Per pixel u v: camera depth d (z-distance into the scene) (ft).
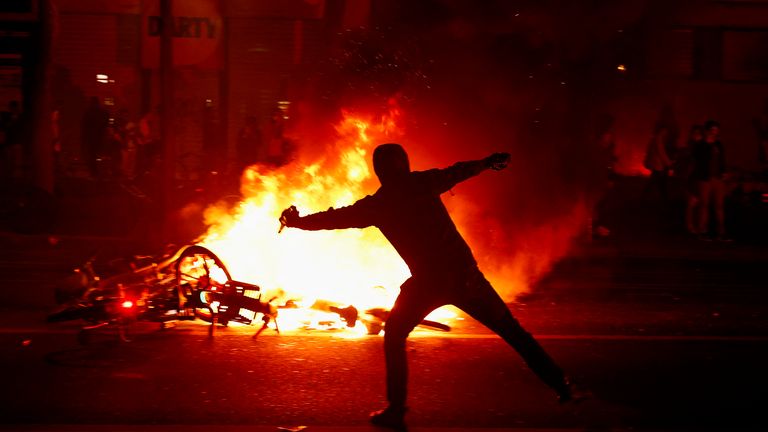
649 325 70.59
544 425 44.60
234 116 185.98
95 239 114.83
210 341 60.34
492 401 48.49
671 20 178.40
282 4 182.09
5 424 42.47
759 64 191.21
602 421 45.42
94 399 47.03
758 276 101.55
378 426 42.75
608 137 127.34
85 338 58.13
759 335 66.95
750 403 49.19
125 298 59.06
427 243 41.22
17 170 152.97
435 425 44.32
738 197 152.56
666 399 49.67
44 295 77.36
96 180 169.37
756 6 184.96
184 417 44.32
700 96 188.55
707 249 119.75
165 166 112.06
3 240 111.75
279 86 185.47
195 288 62.44
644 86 178.50
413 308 41.83
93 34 184.24
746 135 193.06
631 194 161.99
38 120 140.97
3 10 160.66
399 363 42.34
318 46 183.62
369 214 41.55
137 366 53.72
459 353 58.85
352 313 61.36
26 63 152.25
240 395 48.19
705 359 58.95
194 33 183.83
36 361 54.39
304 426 43.21
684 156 148.25
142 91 186.39
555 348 61.46
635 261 111.45
